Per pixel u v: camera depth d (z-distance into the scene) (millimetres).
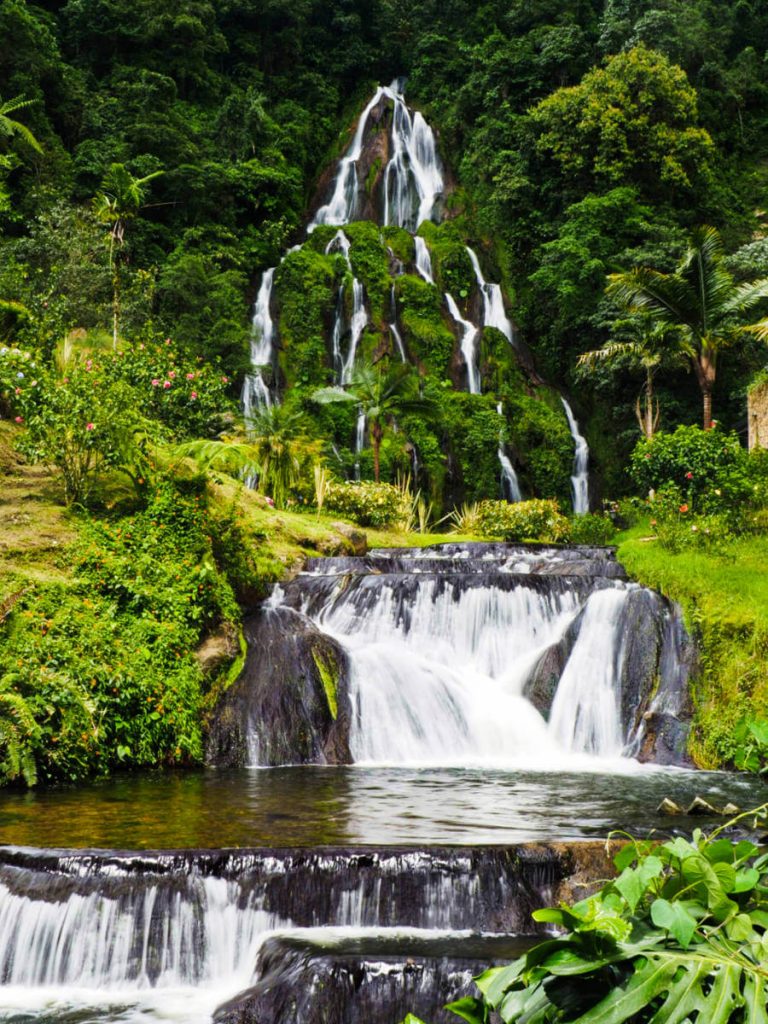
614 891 2580
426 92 53594
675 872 2768
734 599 12602
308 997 5109
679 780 10008
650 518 18250
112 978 6043
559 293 39781
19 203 38781
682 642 12492
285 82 53969
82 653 11289
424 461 35969
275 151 47688
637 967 2365
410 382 31703
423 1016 4988
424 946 5629
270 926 6133
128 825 7602
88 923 6156
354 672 12406
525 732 12328
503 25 55219
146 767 11039
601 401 38969
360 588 14266
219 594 12914
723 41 52438
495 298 43375
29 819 7895
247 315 40531
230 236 42625
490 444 36469
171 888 6195
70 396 13734
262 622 13297
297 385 38219
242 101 49188
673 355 31438
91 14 48594
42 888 6293
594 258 39656
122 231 33344
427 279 43312
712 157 43750
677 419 36906
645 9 50125
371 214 48656
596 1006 2332
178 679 11727
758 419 25203
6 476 14219
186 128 45688
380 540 20297
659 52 47406
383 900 6199
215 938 6117
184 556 13227
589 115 42406
